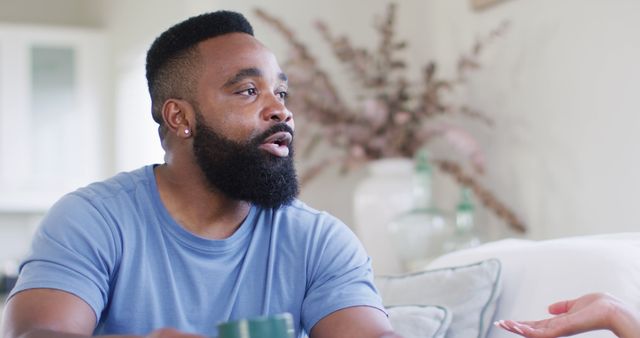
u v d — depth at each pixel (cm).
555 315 140
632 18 253
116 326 146
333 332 148
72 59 493
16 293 138
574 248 174
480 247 203
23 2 530
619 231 260
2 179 480
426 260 285
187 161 153
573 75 278
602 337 157
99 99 496
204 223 153
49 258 140
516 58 306
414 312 175
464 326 176
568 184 282
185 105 153
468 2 333
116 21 486
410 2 364
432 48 358
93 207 147
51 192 488
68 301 137
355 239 162
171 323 147
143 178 155
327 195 352
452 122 343
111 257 145
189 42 155
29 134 484
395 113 326
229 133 150
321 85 330
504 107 313
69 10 535
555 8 285
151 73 159
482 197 308
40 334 126
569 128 280
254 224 156
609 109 263
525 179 303
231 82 151
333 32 358
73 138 491
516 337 172
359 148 317
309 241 156
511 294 179
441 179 356
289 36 331
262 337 89
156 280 147
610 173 263
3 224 515
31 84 486
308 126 344
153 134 482
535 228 298
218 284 150
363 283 155
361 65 336
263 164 149
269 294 152
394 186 309
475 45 322
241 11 352
